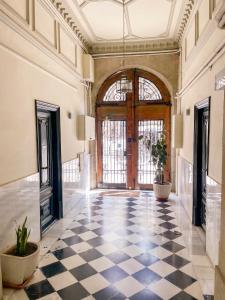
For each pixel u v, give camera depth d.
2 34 2.76
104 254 3.42
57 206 4.65
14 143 3.04
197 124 4.18
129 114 6.71
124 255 3.39
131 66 6.45
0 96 2.74
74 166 5.44
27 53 3.34
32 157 3.52
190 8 4.41
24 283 2.73
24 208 3.25
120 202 5.74
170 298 2.55
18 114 3.13
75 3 4.34
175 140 5.67
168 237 3.92
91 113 6.70
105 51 6.46
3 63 2.80
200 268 3.05
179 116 5.63
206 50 3.58
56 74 4.38
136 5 4.45
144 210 5.19
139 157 6.80
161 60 6.30
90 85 6.58
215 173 3.08
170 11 4.69
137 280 2.85
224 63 2.76
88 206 5.46
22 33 3.14
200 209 4.30
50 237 3.93
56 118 4.45
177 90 6.29
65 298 2.56
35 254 2.79
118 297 2.57
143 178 6.84
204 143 4.06
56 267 3.11
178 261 3.23
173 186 6.59
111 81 6.71
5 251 2.76
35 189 3.59
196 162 4.24
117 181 6.96
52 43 4.16
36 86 3.63
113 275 2.95
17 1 3.04
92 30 5.56
